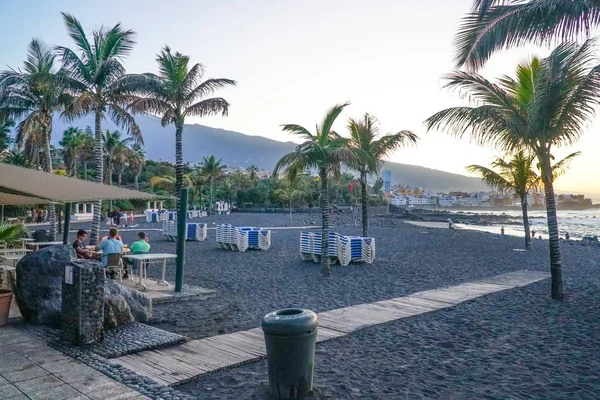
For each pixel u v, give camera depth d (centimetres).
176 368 523
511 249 2223
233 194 7656
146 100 1764
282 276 1340
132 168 6394
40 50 1916
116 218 3709
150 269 1438
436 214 9638
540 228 5972
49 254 692
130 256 1045
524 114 1010
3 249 1190
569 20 654
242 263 1628
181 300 970
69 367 505
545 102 911
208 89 1812
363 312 855
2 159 3456
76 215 4566
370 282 1238
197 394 463
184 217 1032
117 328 660
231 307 910
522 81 1003
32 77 1608
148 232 3109
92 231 1748
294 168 1367
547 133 977
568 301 977
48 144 1969
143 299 773
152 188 6456
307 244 1673
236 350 599
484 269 1509
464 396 476
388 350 634
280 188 7206
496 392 487
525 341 682
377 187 8862
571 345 662
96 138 1738
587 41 858
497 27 702
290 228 3703
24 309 673
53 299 666
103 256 1046
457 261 1728
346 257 1555
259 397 459
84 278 579
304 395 461
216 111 1842
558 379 528
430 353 622
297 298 1014
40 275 677
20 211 3225
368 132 1828
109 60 1641
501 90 1024
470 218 8738
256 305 937
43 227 3303
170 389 458
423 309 881
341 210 7206
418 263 1659
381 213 7775
